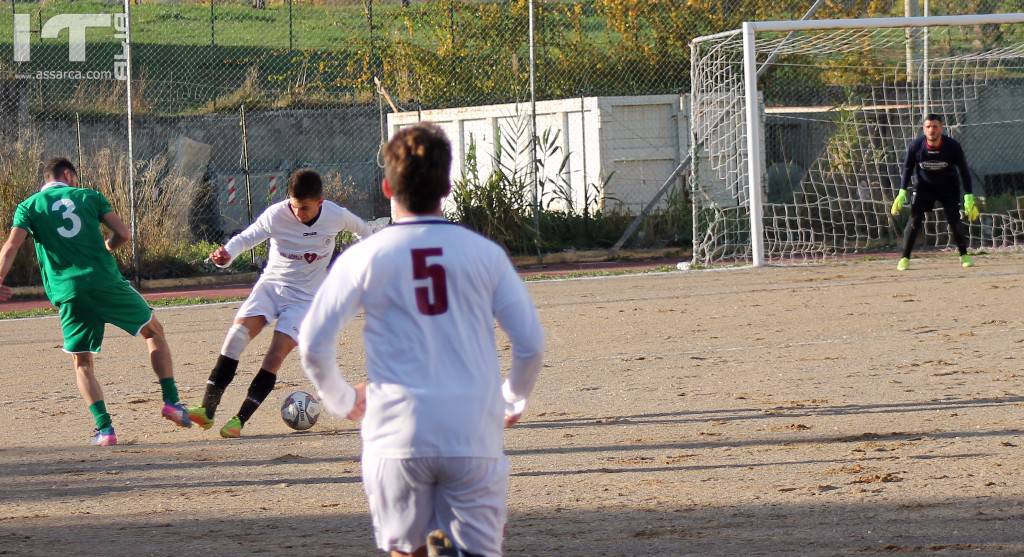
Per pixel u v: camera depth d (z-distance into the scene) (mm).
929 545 9602
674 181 42750
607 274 36750
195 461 14820
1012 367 18953
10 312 33031
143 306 16562
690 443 14719
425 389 6484
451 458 6469
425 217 6758
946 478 12086
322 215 16359
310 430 17016
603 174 43938
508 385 6938
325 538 10617
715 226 40188
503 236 41312
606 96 47844
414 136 6770
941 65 45656
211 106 60906
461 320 6594
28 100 52750
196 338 26359
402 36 57062
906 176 33250
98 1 74812
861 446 13977
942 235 42781
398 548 6707
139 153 53750
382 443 6539
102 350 25031
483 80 52375
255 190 52312
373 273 6566
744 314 26531
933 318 24672
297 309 16594
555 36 52062
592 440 15203
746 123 40094
